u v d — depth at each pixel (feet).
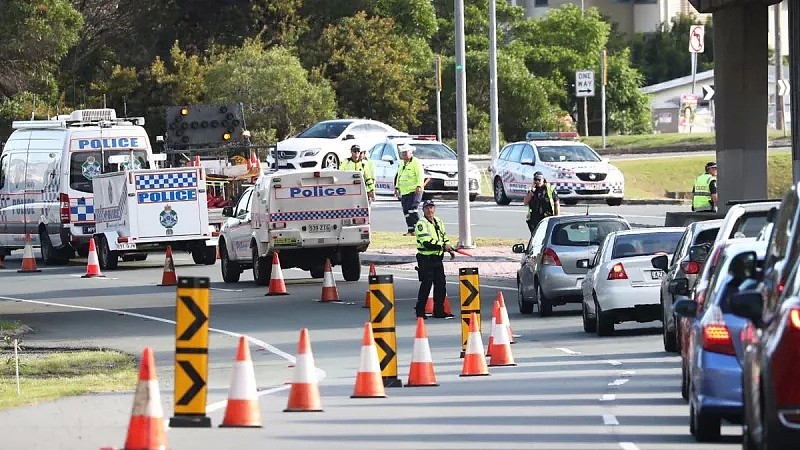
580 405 123.44
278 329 198.18
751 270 100.12
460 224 299.99
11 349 184.34
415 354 140.97
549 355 165.37
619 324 203.00
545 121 629.51
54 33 430.61
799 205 87.97
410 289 250.37
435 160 399.85
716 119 260.21
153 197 295.48
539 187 262.06
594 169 367.25
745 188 256.73
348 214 256.52
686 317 118.93
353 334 191.11
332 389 140.05
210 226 300.40
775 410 77.46
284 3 608.60
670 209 361.51
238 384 112.68
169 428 111.14
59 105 520.42
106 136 316.19
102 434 111.86
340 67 602.44
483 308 222.28
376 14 635.25
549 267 205.16
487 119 618.44
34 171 323.37
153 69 565.12
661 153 554.87
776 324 79.30
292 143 439.22
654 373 145.18
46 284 276.00
